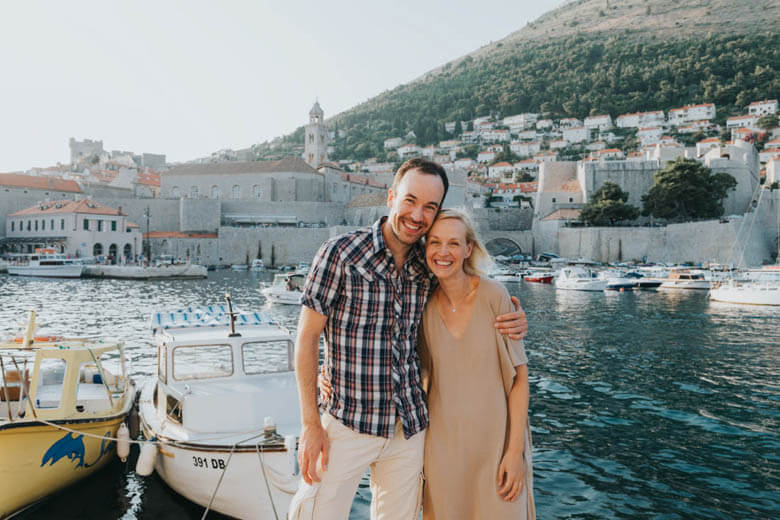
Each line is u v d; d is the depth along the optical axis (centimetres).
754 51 17212
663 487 887
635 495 860
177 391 804
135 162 16375
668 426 1182
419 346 307
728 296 3897
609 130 17038
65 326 2634
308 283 271
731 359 1900
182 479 765
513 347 294
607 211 8175
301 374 273
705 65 17450
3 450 732
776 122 13675
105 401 930
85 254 7375
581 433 1143
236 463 701
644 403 1355
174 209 9262
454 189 9581
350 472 281
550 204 9719
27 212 8044
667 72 18100
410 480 289
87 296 4238
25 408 808
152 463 820
